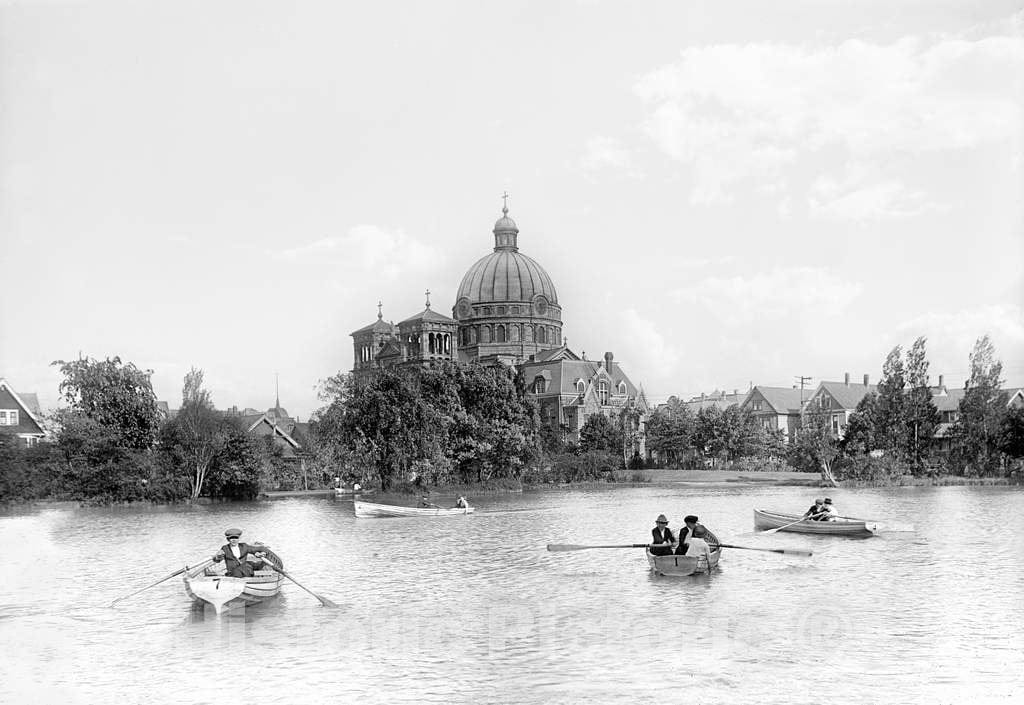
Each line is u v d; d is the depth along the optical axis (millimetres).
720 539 47406
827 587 33250
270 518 65250
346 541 49812
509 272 176625
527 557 42219
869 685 21547
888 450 99812
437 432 91312
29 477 80750
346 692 21547
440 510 66188
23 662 24453
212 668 23641
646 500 80500
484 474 97188
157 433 86688
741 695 20953
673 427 139750
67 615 30453
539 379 160250
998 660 23438
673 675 22375
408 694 21297
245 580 30328
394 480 88625
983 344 101188
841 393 161625
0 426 88625
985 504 68250
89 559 44406
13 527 60562
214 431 83000
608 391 162125
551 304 178625
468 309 176875
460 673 22750
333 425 94188
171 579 37719
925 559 39781
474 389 98750
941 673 22422
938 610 29125
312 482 98562
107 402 86062
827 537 48000
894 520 56406
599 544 44625
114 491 79688
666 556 35719
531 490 96875
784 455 142250
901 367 101625
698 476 116562
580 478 108750
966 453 101000
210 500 82938
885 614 28578
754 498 81062
